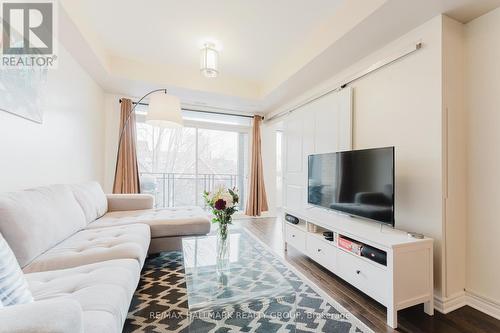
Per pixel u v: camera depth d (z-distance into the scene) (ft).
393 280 4.77
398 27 6.37
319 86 10.52
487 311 5.29
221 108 14.88
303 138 11.48
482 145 5.54
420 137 6.15
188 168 15.92
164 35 8.68
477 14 5.63
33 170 6.22
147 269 7.29
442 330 4.66
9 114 5.27
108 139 12.23
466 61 5.87
